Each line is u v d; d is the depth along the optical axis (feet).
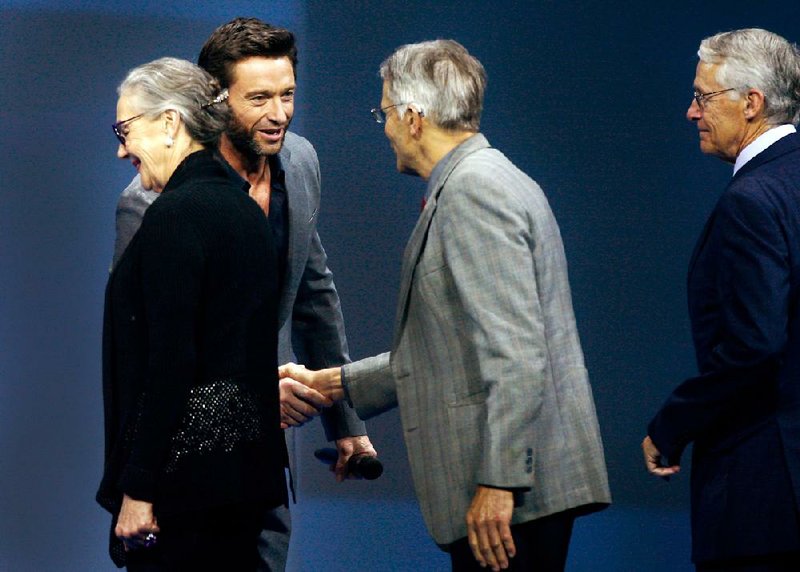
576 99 75.46
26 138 63.77
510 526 30.86
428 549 64.03
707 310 33.14
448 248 30.37
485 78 32.55
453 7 73.92
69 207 64.34
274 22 70.79
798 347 31.91
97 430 64.18
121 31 65.26
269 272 30.71
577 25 75.36
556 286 31.78
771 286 31.27
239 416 29.58
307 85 72.13
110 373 30.07
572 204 75.51
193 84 30.73
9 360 63.26
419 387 31.71
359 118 72.74
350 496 70.74
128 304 29.50
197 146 30.91
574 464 31.19
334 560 62.49
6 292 63.41
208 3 67.31
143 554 30.01
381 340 72.90
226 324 29.60
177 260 28.60
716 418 32.53
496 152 31.89
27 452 63.21
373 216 72.95
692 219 76.07
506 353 29.37
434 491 31.37
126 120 30.45
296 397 37.50
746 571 32.68
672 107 75.92
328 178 72.49
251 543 31.12
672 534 66.33
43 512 63.05
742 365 31.50
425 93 31.73
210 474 29.12
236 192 30.50
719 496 32.78
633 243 75.82
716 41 34.42
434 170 31.96
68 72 64.23
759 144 33.78
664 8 75.56
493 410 29.37
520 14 74.79
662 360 75.51
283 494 30.71
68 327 64.13
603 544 64.69
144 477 28.43
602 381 74.95
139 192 35.63
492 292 29.71
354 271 72.84
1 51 63.31
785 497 31.83
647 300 75.66
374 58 72.74
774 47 33.81
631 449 74.33
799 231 31.78
